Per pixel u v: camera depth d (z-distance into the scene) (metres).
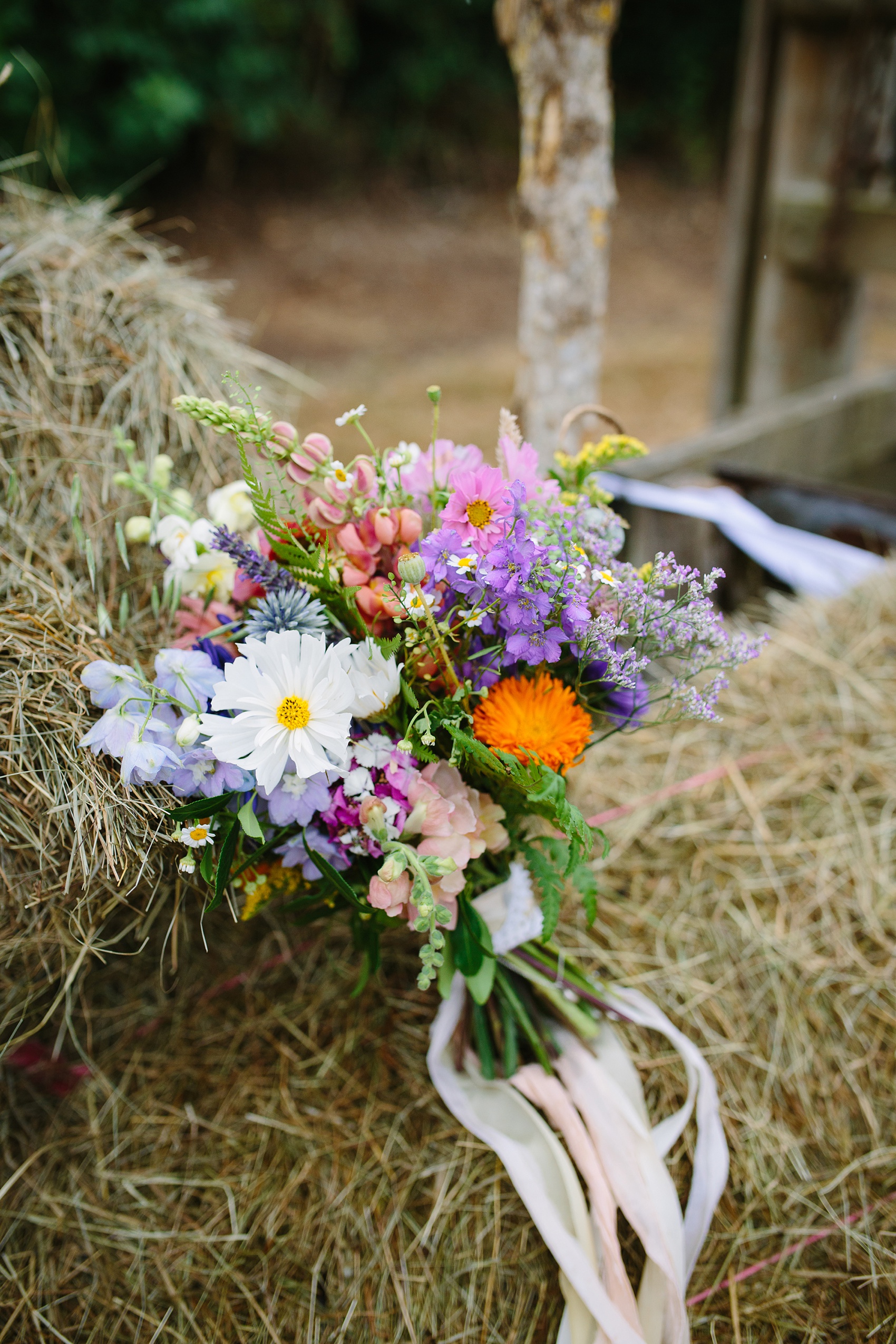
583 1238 1.01
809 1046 1.25
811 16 2.58
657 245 6.62
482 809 1.00
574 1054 1.13
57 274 1.39
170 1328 1.06
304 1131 1.16
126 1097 1.21
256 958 1.31
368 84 6.89
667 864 1.46
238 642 1.04
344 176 6.80
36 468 1.28
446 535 0.87
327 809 0.91
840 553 1.95
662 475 2.19
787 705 1.67
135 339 1.40
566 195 1.68
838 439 2.68
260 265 5.74
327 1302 1.07
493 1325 1.04
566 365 1.80
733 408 3.13
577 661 0.99
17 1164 1.17
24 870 0.97
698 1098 1.15
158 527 1.10
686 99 7.52
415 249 6.18
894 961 1.33
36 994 1.06
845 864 1.43
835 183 2.67
